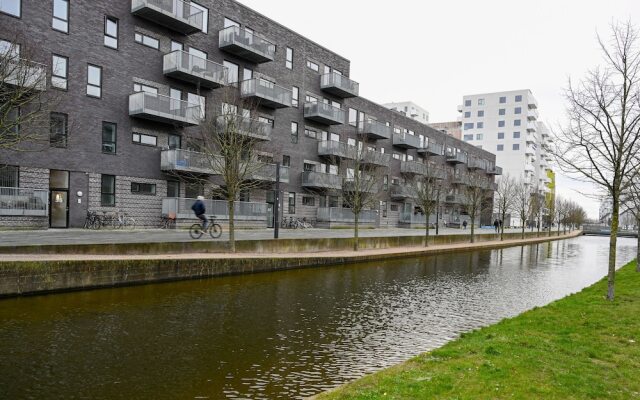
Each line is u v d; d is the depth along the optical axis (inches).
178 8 1024.2
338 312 436.5
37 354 287.3
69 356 285.6
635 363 242.2
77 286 469.7
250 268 642.8
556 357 249.3
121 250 591.8
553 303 437.7
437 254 1102.4
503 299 542.6
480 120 4114.2
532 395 190.2
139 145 1001.5
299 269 714.8
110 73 951.0
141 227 1003.3
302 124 1465.3
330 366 288.0
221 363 285.3
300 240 839.1
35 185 838.5
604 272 850.8
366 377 219.9
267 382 257.6
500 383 204.2
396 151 1975.9
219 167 794.2
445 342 349.4
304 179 1440.7
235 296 487.8
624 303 422.6
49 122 828.0
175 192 1075.9
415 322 411.2
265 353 307.6
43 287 447.2
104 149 942.4
